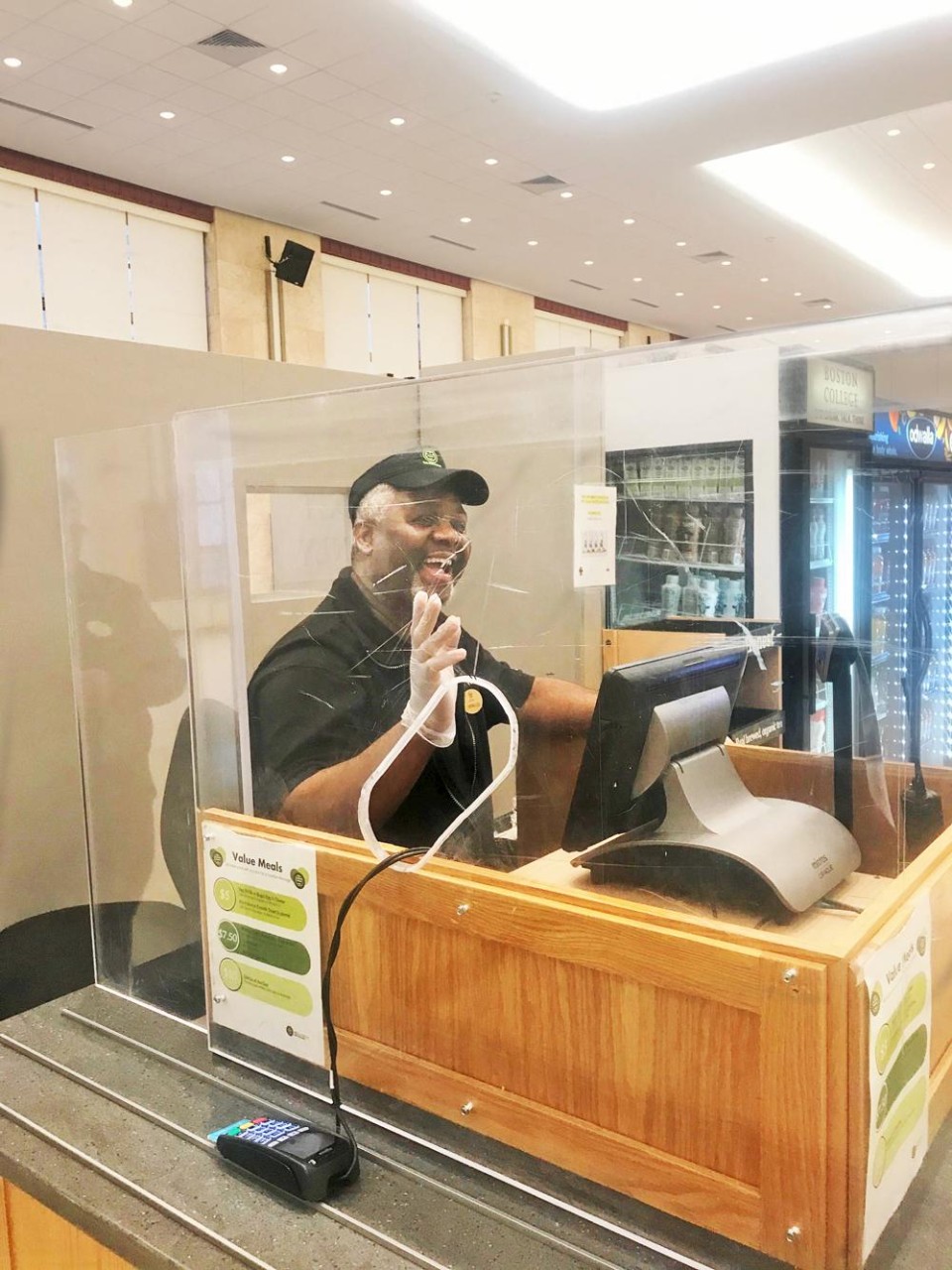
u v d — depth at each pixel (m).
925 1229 0.79
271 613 1.26
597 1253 0.82
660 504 1.60
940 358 0.84
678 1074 0.80
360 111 6.07
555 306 12.09
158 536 1.58
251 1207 0.91
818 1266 0.73
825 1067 0.71
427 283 10.29
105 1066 1.19
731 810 1.02
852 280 11.12
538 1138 0.90
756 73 5.60
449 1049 0.96
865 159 7.52
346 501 1.29
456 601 1.39
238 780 1.20
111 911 1.47
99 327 7.59
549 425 1.50
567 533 1.61
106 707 1.57
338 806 1.14
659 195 7.91
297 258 8.44
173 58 5.32
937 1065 0.87
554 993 0.87
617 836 1.01
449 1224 0.87
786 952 0.73
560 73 5.59
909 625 1.22
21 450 2.37
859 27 5.05
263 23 4.95
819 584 1.23
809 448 1.19
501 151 6.79
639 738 0.99
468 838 1.10
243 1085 1.12
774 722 1.23
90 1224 0.94
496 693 1.20
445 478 1.32
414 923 0.96
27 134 6.43
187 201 7.95
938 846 0.93
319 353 9.11
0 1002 1.86
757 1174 0.76
